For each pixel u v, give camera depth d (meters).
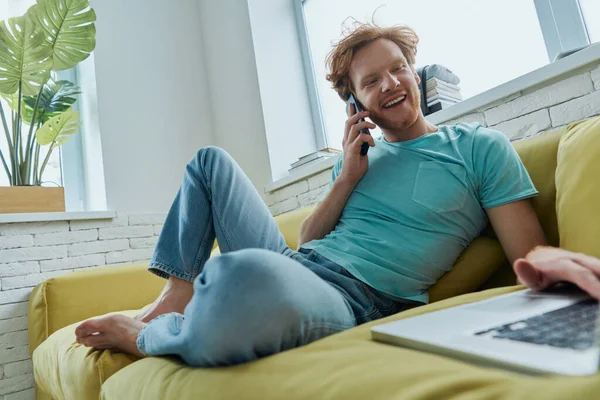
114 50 2.79
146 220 2.62
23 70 2.33
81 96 2.93
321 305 0.64
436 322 0.55
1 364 2.09
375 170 1.08
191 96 3.02
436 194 0.95
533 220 0.90
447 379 0.38
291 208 2.36
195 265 1.01
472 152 0.98
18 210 2.23
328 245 1.00
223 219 1.03
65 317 1.76
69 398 1.05
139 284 1.96
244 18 2.71
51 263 2.28
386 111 1.07
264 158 2.57
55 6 2.37
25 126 2.70
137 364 0.74
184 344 0.60
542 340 0.41
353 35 1.11
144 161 2.72
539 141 1.02
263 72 2.63
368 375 0.43
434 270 0.92
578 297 0.54
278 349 0.59
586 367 0.34
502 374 0.38
